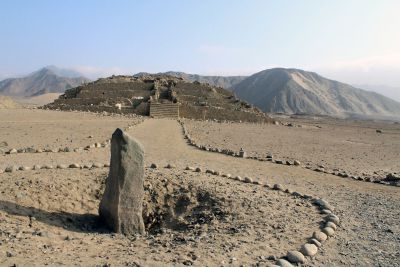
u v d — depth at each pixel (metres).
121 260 7.54
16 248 7.80
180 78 78.81
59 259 7.48
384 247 9.15
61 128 32.41
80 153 19.67
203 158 20.59
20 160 16.67
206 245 8.57
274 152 26.03
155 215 12.38
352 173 19.89
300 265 7.82
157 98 61.84
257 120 58.91
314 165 21.39
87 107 57.19
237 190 13.15
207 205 12.16
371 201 13.68
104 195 10.78
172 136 30.45
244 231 9.52
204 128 41.38
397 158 27.66
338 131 54.19
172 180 13.67
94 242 8.99
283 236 9.25
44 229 9.40
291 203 12.20
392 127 75.75
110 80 70.31
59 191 12.10
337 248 8.92
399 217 11.70
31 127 31.91
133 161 10.35
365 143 38.00
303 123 73.00
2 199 10.68
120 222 10.25
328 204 12.14
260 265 7.53
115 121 42.34
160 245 8.79
